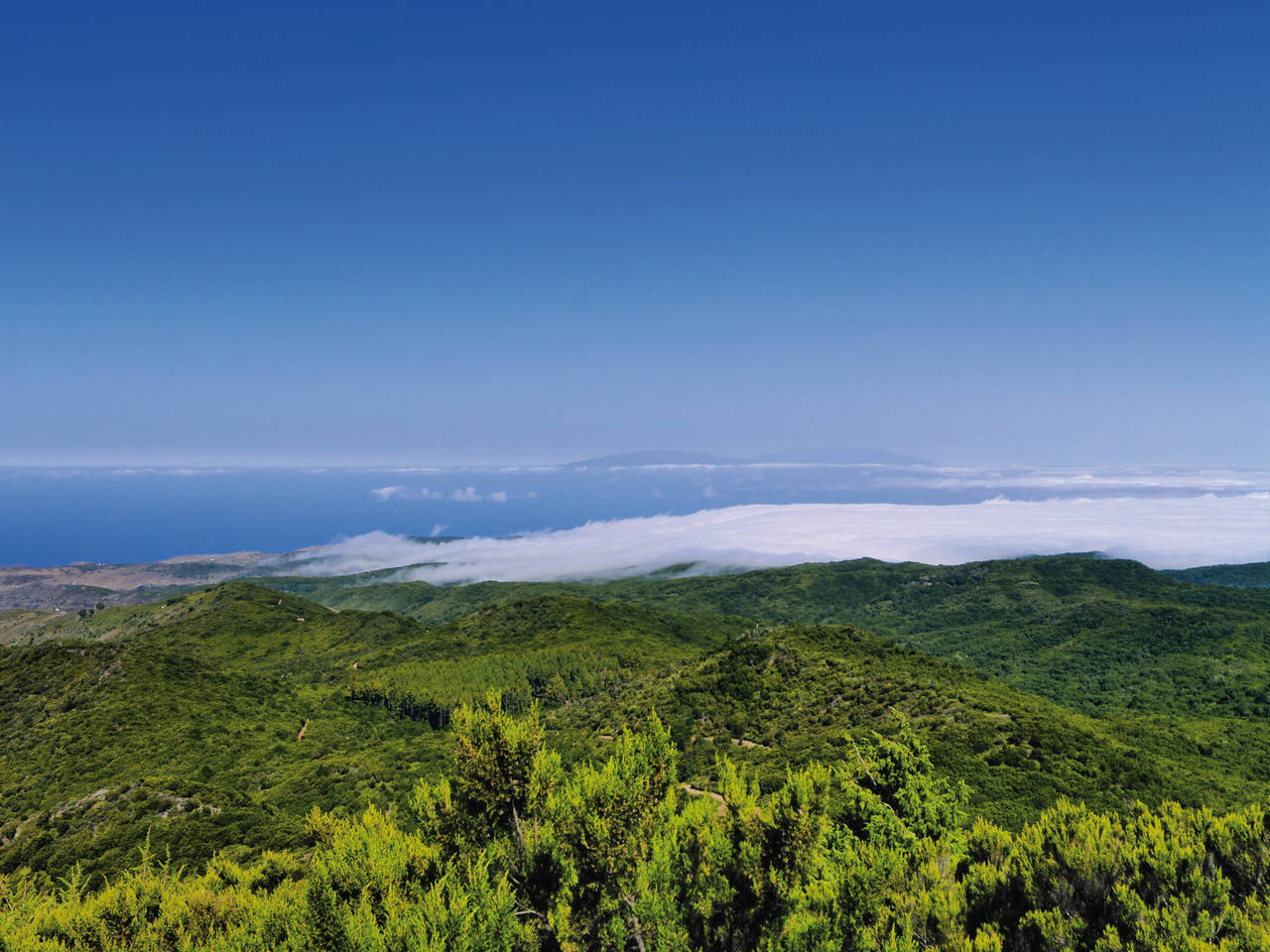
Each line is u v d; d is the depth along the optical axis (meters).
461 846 11.75
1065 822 13.65
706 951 10.82
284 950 11.05
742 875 11.13
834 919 11.12
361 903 10.10
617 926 10.55
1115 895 11.38
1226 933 10.55
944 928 11.89
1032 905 12.23
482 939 9.52
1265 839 11.86
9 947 12.41
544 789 11.96
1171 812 13.47
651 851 11.36
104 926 13.31
